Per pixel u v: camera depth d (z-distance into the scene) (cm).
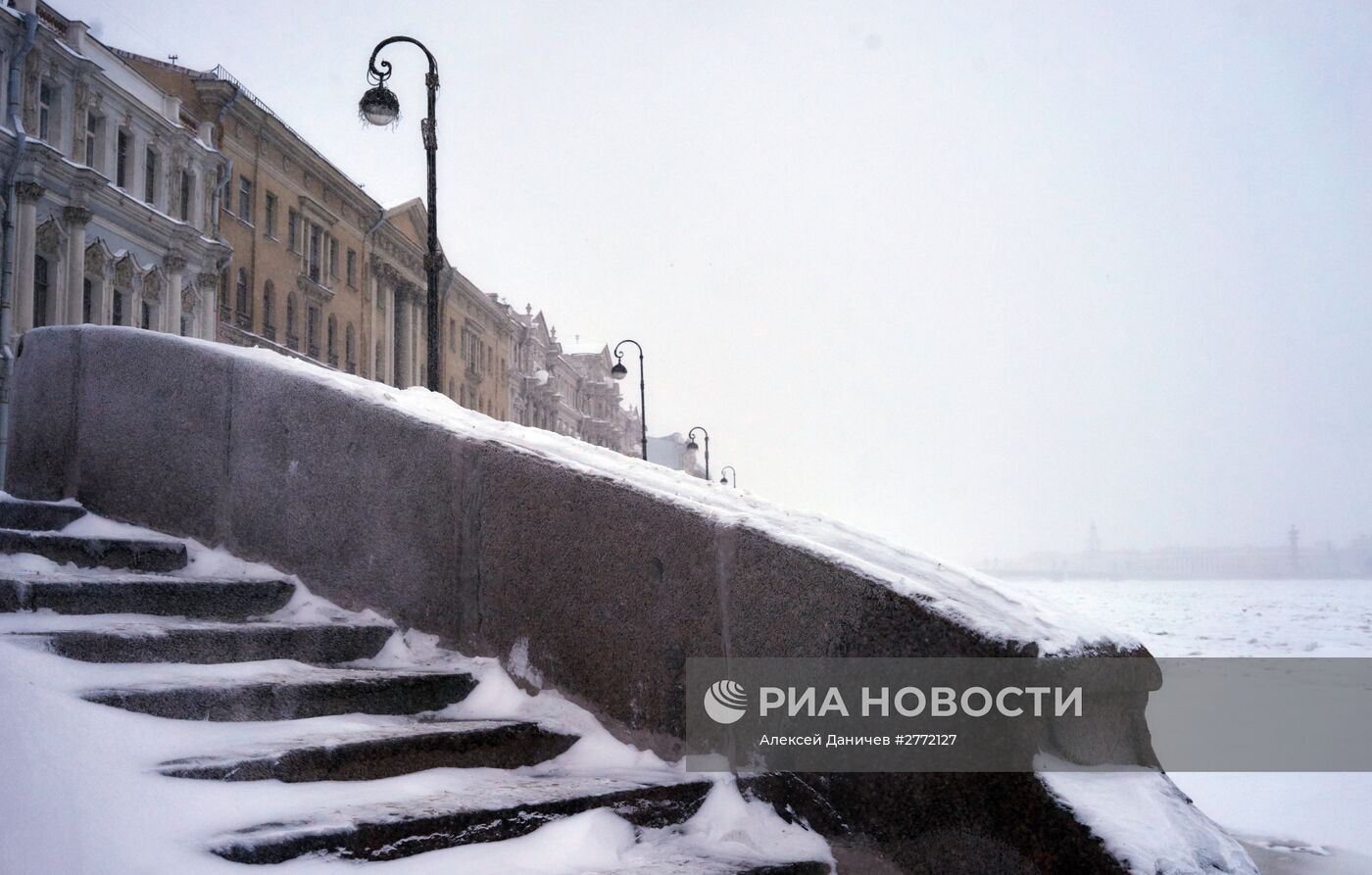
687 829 331
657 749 371
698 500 407
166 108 3497
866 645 316
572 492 414
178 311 3469
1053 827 273
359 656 441
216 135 3819
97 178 2989
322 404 514
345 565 493
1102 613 3869
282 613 480
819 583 331
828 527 386
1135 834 266
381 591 478
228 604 456
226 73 3934
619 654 388
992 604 320
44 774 249
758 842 320
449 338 6262
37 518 534
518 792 311
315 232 4566
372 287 5125
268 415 534
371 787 305
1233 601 6103
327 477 507
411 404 522
